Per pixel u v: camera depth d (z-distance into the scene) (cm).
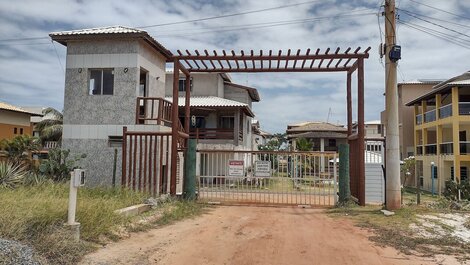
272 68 1369
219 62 1351
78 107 1501
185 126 1469
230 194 1412
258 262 597
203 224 912
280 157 1648
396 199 1101
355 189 1316
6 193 866
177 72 1317
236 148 2709
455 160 2741
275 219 1016
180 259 603
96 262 553
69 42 1514
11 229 562
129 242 686
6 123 3231
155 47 1612
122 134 1459
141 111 1551
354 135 1334
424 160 3275
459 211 1103
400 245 704
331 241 741
